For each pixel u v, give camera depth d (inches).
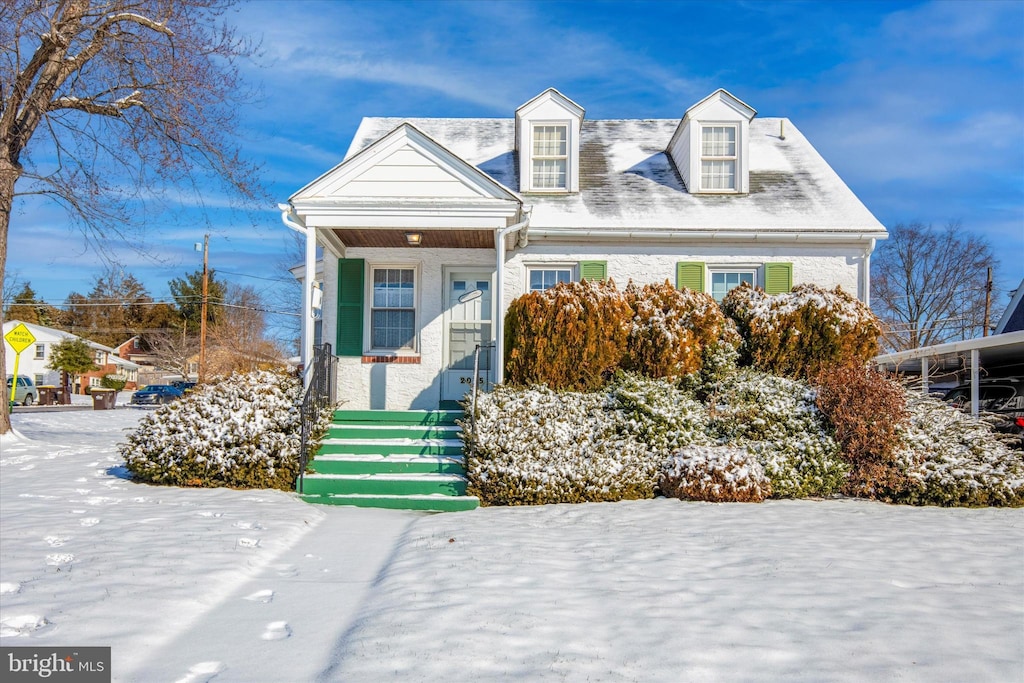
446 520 335.6
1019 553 273.7
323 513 350.9
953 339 1596.9
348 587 233.3
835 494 410.9
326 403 463.8
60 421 901.8
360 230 499.8
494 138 691.4
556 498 380.2
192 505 340.5
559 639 179.0
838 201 588.1
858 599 212.2
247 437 397.7
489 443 392.2
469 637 179.8
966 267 1539.1
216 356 1663.4
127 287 2652.6
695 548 277.3
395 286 563.5
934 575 240.8
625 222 558.9
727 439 418.6
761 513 351.3
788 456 398.6
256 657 173.2
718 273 565.6
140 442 403.5
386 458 411.8
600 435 410.0
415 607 203.6
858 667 162.1
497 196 457.4
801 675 157.9
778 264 555.5
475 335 558.9
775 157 661.9
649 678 156.7
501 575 236.7
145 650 174.2
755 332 497.0
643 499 388.8
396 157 463.8
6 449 549.0
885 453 397.4
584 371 456.4
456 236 514.3
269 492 384.5
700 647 173.6
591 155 669.3
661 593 217.2
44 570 227.9
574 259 558.3
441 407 548.7
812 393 434.9
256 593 223.5
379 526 327.6
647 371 463.8
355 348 546.0
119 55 583.8
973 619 194.4
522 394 434.6
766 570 244.8
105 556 245.0
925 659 166.6
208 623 196.2
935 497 390.0
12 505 331.3
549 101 602.9
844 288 555.8
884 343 1370.6
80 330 2581.2
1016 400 537.3
